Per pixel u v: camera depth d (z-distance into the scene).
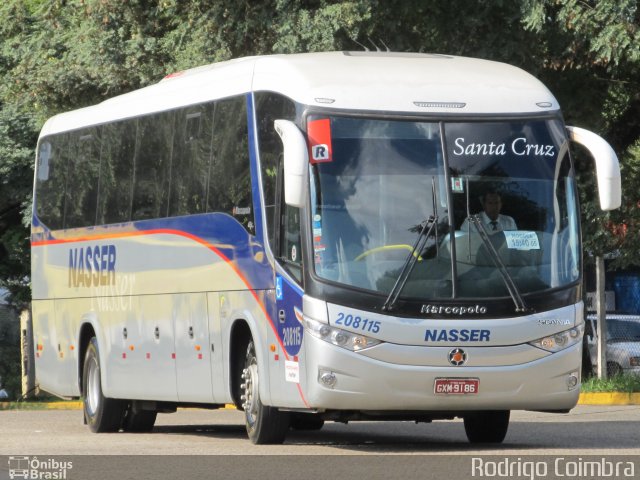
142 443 33.47
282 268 29.09
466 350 27.88
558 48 49.94
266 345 29.91
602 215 52.91
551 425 38.97
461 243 28.23
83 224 41.38
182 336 34.66
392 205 28.27
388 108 28.83
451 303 27.88
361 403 27.69
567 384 28.58
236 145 31.86
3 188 73.19
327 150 28.33
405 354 27.66
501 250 28.41
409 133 28.72
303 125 28.52
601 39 45.66
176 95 35.81
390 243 28.05
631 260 53.81
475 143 28.89
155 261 36.28
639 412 44.62
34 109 66.81
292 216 28.88
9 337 82.50
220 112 32.91
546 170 29.19
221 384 32.59
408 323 27.66
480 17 49.50
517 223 28.70
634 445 30.97
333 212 28.09
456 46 50.31
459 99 29.23
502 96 29.56
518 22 49.53
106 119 40.16
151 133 36.97
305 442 33.41
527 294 28.30
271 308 29.64
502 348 28.02
